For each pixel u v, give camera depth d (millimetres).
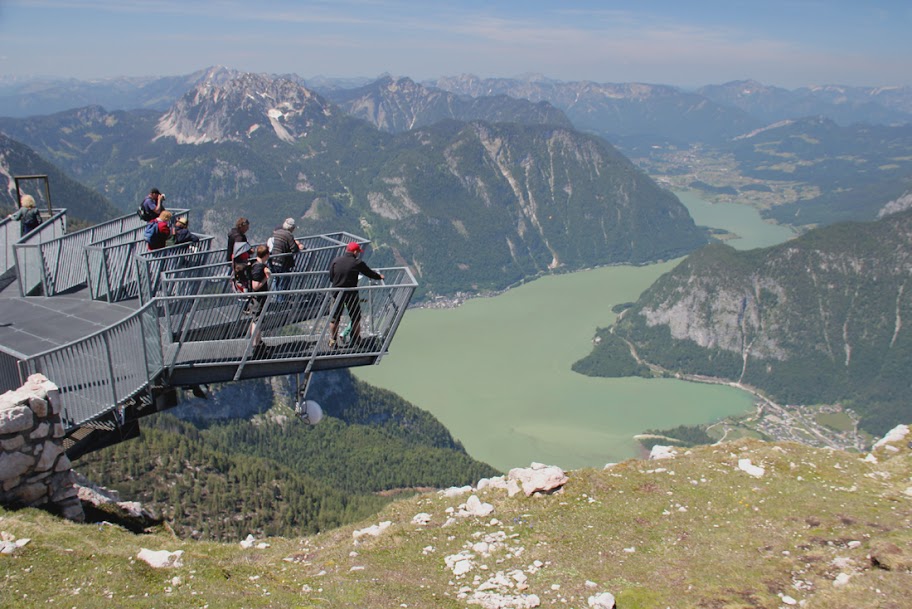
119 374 20094
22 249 27406
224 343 21844
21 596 13516
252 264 22422
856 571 16219
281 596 15039
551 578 17047
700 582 16484
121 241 30469
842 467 23953
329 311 22875
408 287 23266
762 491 21859
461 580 17141
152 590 14383
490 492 22641
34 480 17781
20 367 18344
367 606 15109
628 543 18859
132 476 122938
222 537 118125
